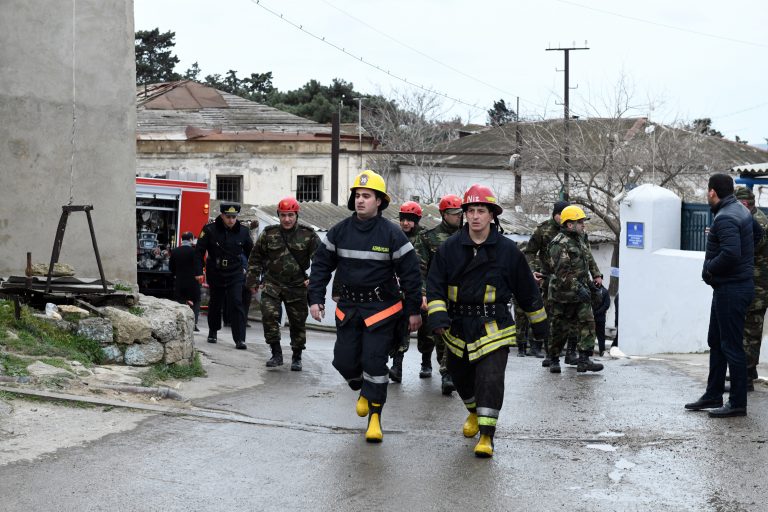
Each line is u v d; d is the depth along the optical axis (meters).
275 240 11.16
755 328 9.26
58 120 10.71
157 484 5.77
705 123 36.47
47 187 10.66
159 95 40.94
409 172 52.56
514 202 35.72
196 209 21.95
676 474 6.29
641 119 37.41
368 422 7.32
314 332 20.23
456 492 5.87
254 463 6.36
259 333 18.08
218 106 41.03
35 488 5.55
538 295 6.95
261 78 65.69
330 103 60.56
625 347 15.70
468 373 7.10
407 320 7.43
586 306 11.23
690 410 8.44
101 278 9.77
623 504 5.66
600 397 9.46
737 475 6.21
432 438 7.39
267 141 37.66
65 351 8.77
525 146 35.03
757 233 8.59
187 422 7.32
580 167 33.75
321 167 38.38
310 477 6.10
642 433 7.61
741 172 22.25
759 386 9.48
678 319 14.61
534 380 10.73
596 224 35.47
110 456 6.26
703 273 8.16
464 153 33.59
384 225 7.33
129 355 9.38
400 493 5.82
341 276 7.39
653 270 15.09
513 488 5.97
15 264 10.48
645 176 33.53
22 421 6.80
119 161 11.14
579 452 6.95
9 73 10.38
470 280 6.84
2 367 7.84
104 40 10.98
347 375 7.45
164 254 21.53
